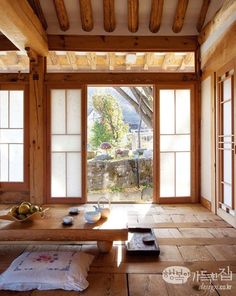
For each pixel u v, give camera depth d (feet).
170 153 15.55
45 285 6.57
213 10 13.37
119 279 7.02
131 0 13.23
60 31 14.99
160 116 15.47
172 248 9.02
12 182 15.38
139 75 15.30
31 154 14.97
